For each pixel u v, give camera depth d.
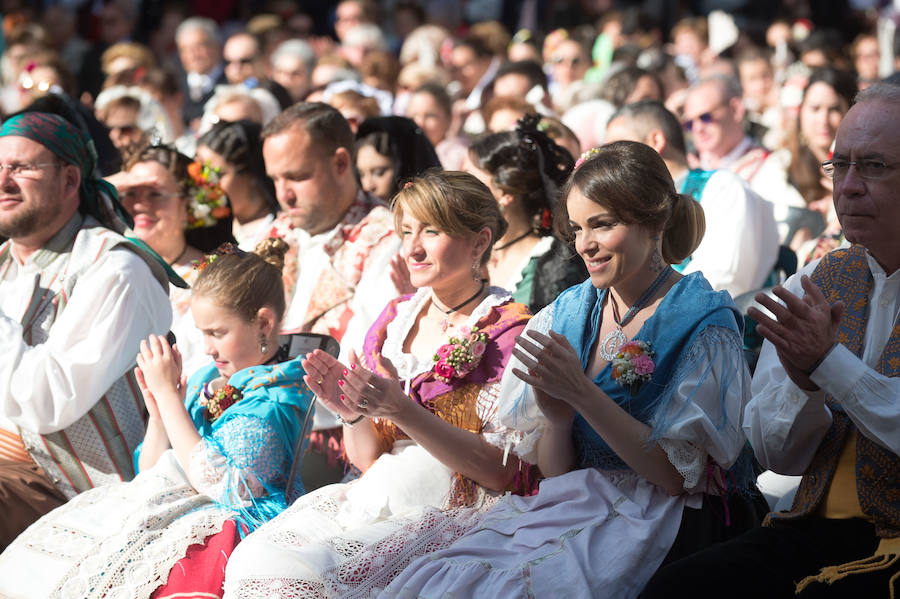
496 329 10.89
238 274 11.56
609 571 9.21
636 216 9.49
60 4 40.16
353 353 10.01
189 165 15.25
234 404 11.41
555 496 9.90
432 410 10.93
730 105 20.95
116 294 12.75
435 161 17.00
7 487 12.46
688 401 9.31
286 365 11.62
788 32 37.66
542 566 9.21
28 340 12.87
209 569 10.56
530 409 10.24
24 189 12.78
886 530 8.77
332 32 42.22
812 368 8.58
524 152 13.91
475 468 10.47
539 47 38.12
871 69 32.62
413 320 11.44
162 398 11.39
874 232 8.86
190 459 11.15
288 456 11.42
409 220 10.87
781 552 8.95
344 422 11.02
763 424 9.51
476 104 29.91
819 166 19.70
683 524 9.59
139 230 15.09
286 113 14.62
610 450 9.96
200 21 33.66
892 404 8.48
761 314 8.60
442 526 10.37
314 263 14.80
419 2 42.16
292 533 10.27
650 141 16.86
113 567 10.60
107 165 17.97
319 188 14.55
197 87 33.22
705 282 9.93
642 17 36.41
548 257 13.73
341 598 9.75
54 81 26.31
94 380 12.54
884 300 9.18
